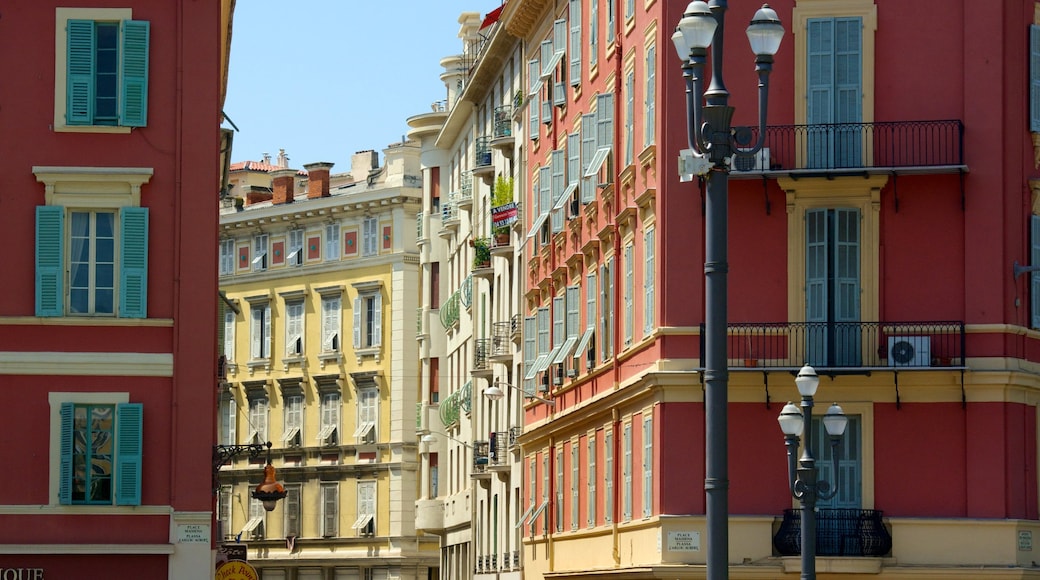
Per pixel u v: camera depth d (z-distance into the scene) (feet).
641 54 189.88
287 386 405.80
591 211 214.07
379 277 391.24
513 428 267.59
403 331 385.50
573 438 222.28
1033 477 171.94
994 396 169.07
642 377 178.19
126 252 157.28
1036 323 172.96
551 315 238.68
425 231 371.15
